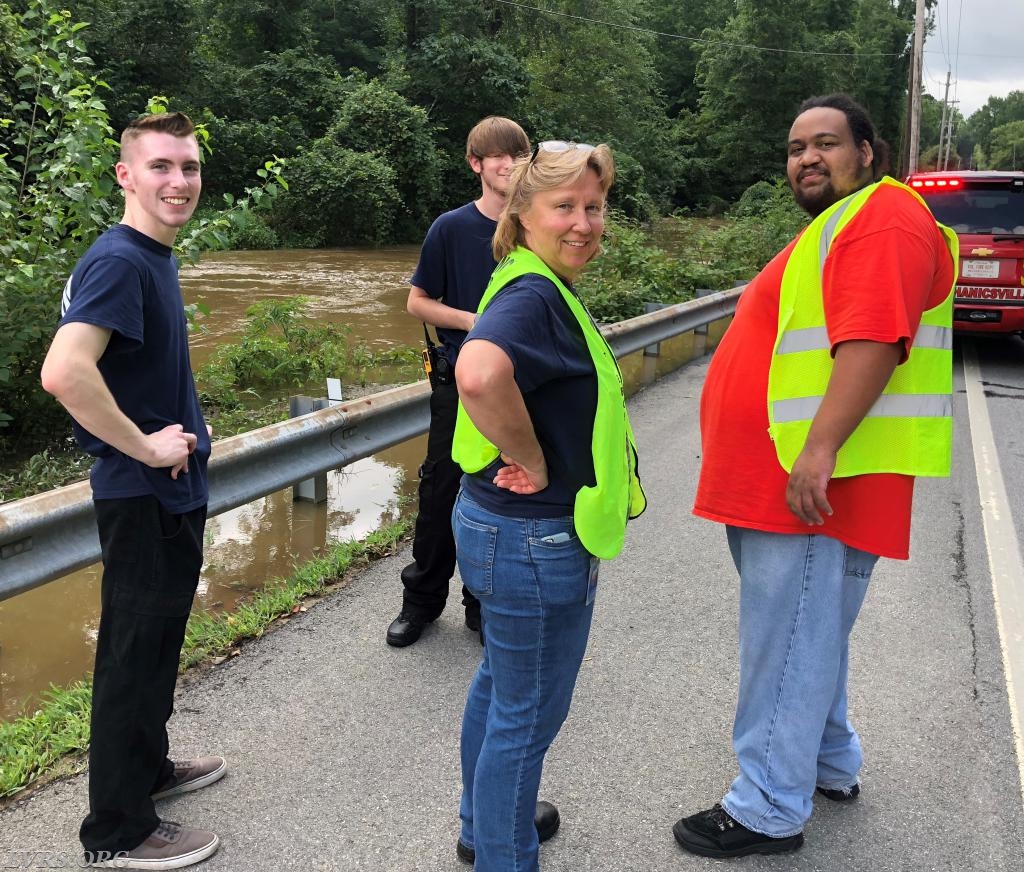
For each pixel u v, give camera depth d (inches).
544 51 1503.4
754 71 1811.0
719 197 1856.5
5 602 155.1
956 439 261.7
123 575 86.4
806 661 90.5
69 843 93.4
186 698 121.4
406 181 1077.8
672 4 2295.8
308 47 1397.6
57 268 226.4
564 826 99.4
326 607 149.9
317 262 763.4
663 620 148.7
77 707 116.9
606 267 467.5
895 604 155.3
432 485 132.1
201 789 103.0
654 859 94.7
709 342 421.1
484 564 77.4
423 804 101.6
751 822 93.6
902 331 78.4
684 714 121.1
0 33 495.5
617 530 77.7
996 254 346.6
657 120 1895.9
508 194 78.5
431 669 130.7
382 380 318.3
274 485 162.4
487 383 68.2
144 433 85.6
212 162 1044.5
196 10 1116.5
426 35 1342.3
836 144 89.6
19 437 237.0
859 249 80.1
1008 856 95.2
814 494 82.7
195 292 534.3
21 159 239.9
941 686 128.7
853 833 98.8
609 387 77.0
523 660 79.1
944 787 106.5
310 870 91.3
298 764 108.0
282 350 316.2
